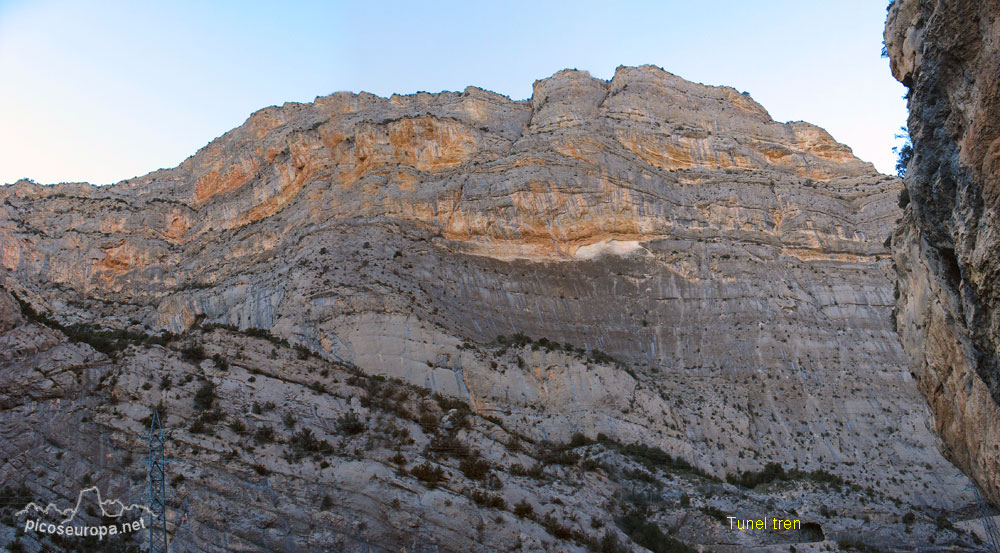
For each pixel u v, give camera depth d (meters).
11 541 43.44
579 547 50.31
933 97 30.91
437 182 100.12
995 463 35.25
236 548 44.62
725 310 92.25
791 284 96.75
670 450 72.25
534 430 70.31
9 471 46.38
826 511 68.88
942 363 40.69
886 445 81.31
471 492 50.88
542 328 87.19
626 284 93.44
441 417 60.75
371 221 93.44
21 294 78.00
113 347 56.22
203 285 100.12
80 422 49.00
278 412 53.69
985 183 27.58
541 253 94.81
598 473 64.19
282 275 87.31
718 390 83.69
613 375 77.06
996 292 28.69
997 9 26.03
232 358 58.84
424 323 75.31
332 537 45.88
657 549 55.62
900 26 35.66
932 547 67.00
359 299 77.12
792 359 88.06
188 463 47.09
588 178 100.25
